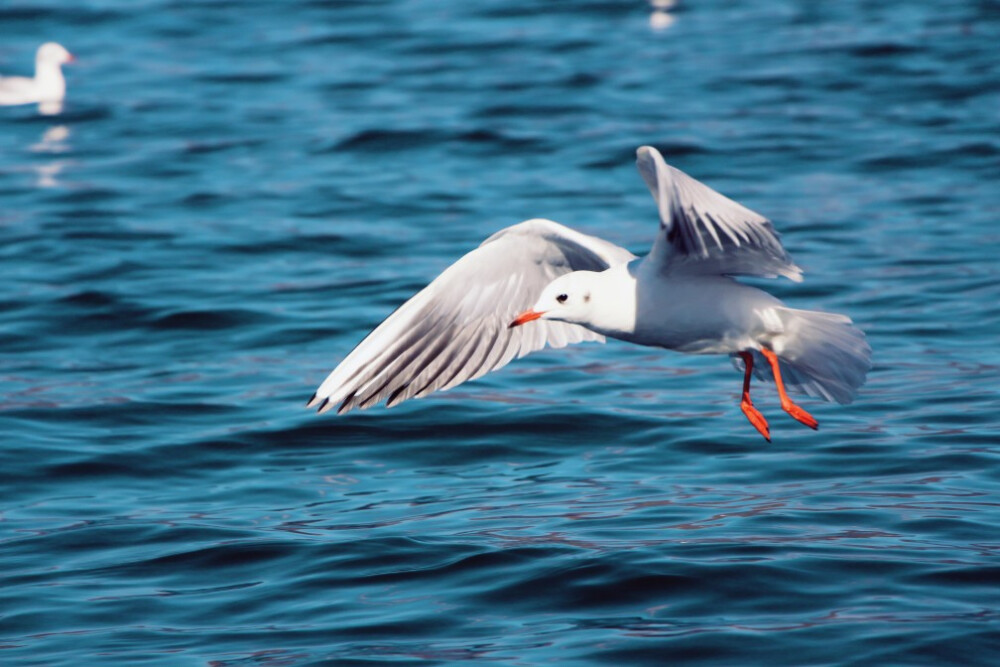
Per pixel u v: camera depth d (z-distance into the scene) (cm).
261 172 2227
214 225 1952
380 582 953
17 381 1420
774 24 3141
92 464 1217
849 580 917
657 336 859
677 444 1227
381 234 1902
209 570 993
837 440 1212
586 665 816
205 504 1136
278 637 877
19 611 933
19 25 3366
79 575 992
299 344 1522
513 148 2316
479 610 902
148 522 1088
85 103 2723
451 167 2231
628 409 1322
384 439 1270
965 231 1848
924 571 924
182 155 2344
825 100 2534
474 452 1237
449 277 906
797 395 1343
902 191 2038
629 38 3069
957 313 1545
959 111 2428
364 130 2420
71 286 1698
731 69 2767
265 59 2995
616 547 981
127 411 1333
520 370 1459
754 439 1230
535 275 923
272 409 1340
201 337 1549
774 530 1007
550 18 3269
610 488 1133
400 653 844
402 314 910
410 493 1146
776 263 816
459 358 934
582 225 1897
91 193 2128
